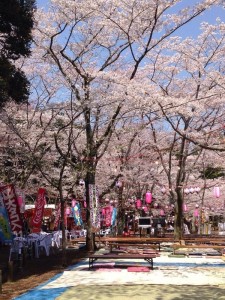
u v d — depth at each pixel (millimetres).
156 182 27125
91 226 17750
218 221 43438
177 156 23906
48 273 12211
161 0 15219
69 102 15852
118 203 24828
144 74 19719
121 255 12953
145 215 30016
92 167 16875
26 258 15156
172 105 16250
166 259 16031
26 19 10555
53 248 19359
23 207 14438
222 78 17266
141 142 23375
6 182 17719
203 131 20844
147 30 16703
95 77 16000
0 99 10297
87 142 16734
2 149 18141
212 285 10242
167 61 20750
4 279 11117
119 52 17812
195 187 27359
